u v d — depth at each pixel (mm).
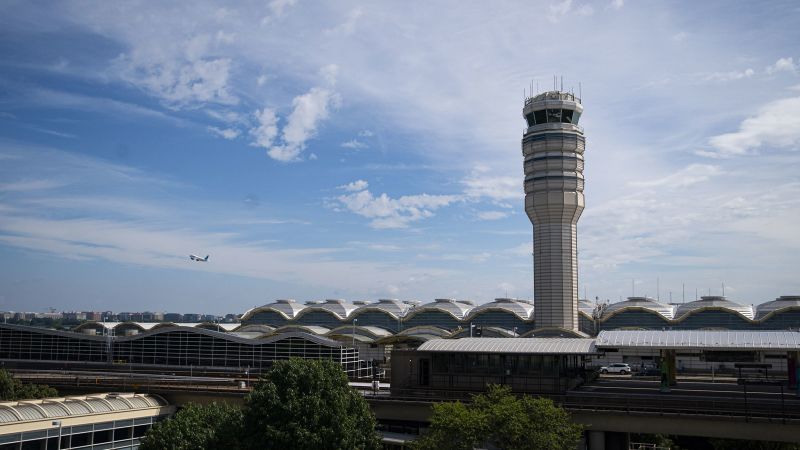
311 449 50062
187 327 123062
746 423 55844
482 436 48156
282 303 188750
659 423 58875
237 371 112125
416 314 168875
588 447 61406
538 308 141250
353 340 130875
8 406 59375
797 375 63000
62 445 61406
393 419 68875
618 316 154875
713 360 71625
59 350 131375
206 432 53375
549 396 65000
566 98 140500
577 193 139750
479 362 71375
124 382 86250
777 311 139500
